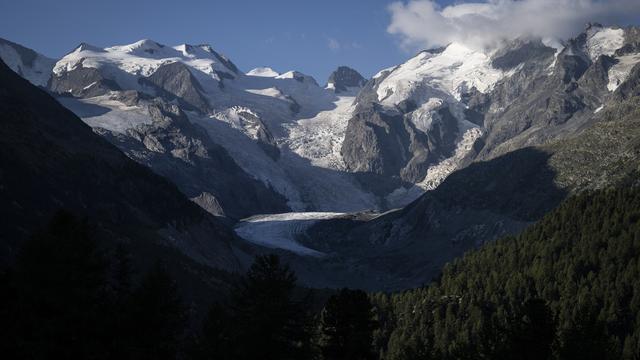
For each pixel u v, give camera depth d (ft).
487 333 284.20
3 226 516.32
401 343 449.06
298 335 261.24
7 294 232.94
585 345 271.69
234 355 260.42
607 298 463.42
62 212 258.37
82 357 238.48
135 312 260.62
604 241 540.11
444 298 516.73
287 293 262.26
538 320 266.36
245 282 268.41
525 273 523.70
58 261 246.47
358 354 252.01
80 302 246.88
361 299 254.27
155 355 260.83
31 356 228.63
